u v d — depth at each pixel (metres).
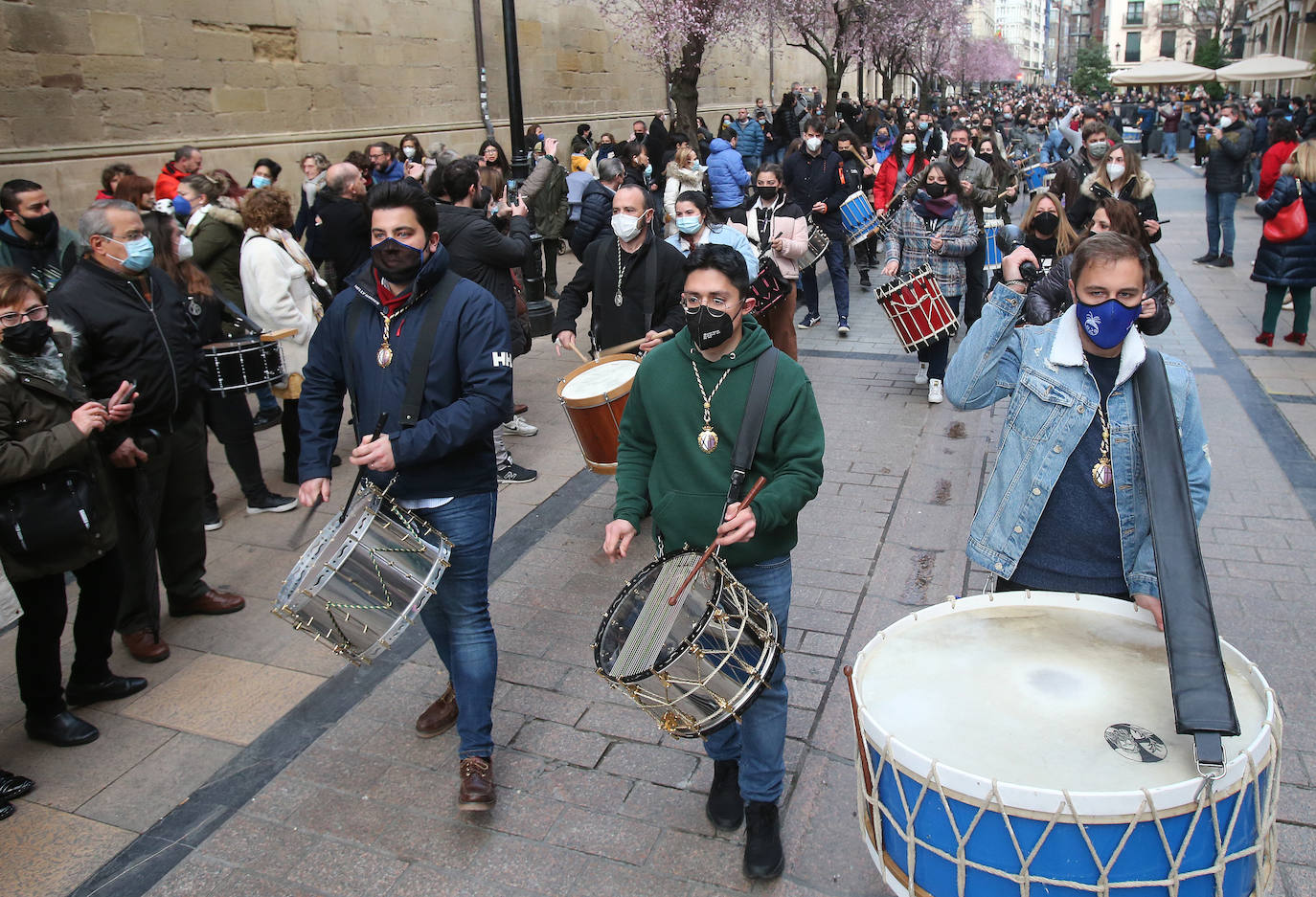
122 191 5.74
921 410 6.89
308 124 11.55
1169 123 30.27
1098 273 2.31
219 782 3.28
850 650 3.92
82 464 3.44
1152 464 2.24
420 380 2.95
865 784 2.02
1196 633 1.92
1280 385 6.98
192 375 4.11
